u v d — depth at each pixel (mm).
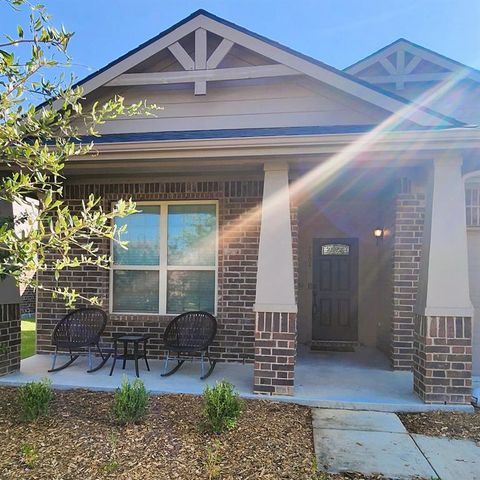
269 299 4812
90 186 6660
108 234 2799
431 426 4102
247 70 5676
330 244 8133
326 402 4613
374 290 7871
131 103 6188
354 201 7543
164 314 6562
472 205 5945
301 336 8102
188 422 4039
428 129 4281
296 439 3754
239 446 3570
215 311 6469
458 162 4602
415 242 5957
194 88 5938
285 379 4777
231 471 3164
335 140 4391
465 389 4531
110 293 6691
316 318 8117
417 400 4656
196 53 5828
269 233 4855
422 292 4750
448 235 4605
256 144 4508
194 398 4730
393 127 4816
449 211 4613
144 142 4621
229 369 5926
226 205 6391
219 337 6340
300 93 5906
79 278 6676
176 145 4594
